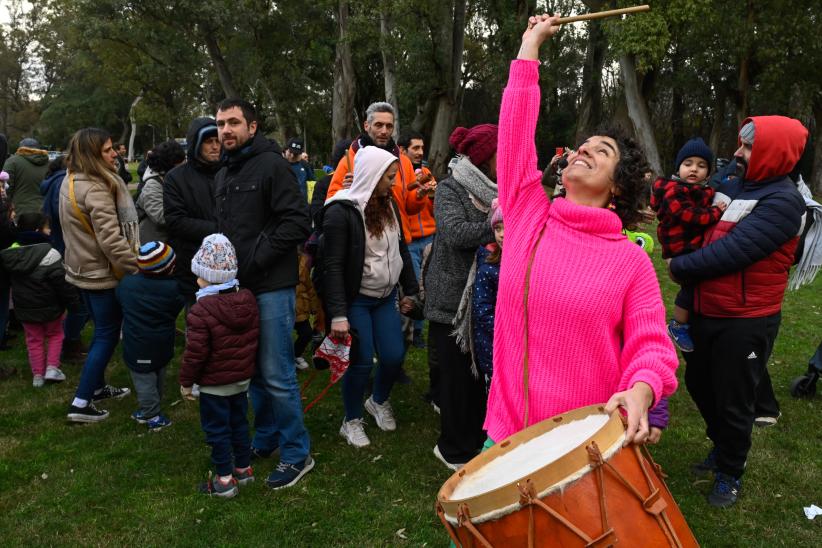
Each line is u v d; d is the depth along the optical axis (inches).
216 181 143.9
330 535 128.6
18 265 199.3
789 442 165.2
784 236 126.1
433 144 1027.3
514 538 60.4
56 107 2235.5
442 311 146.2
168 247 170.2
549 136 1451.8
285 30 1231.5
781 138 127.0
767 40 832.3
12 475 152.8
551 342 74.8
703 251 131.2
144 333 170.1
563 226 76.2
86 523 133.0
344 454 162.2
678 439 169.2
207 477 151.6
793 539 126.3
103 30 1210.6
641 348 71.4
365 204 152.3
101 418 184.2
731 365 132.7
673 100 1421.0
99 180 171.8
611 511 59.8
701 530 129.2
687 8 721.6
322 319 163.9
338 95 1120.8
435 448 159.3
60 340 212.1
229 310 133.6
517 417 78.8
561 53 1347.2
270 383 143.1
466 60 1298.0
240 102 136.9
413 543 126.0
